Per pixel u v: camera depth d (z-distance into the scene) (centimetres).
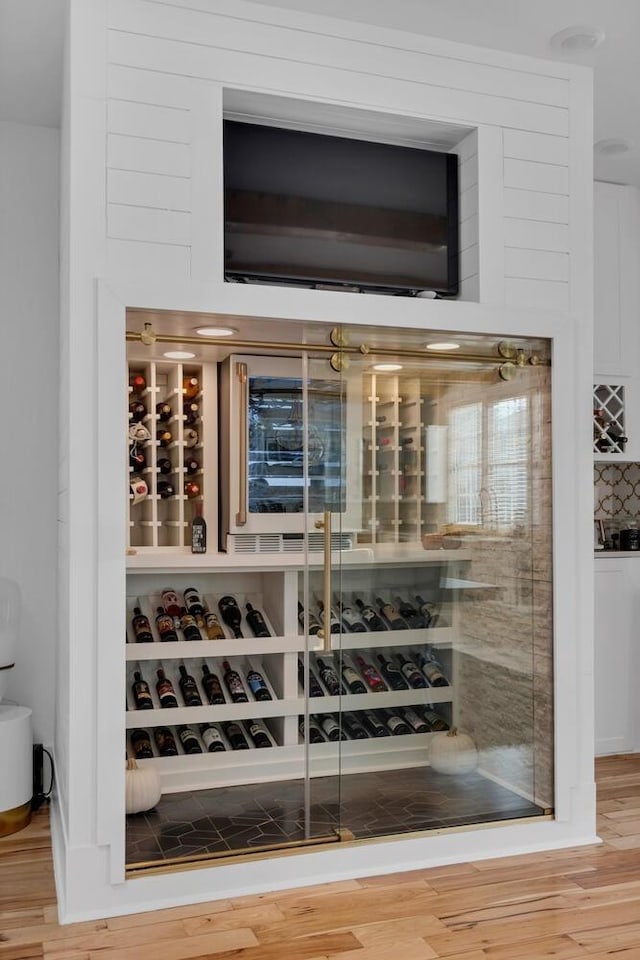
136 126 269
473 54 312
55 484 387
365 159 312
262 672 401
